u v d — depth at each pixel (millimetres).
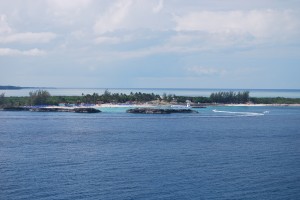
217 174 85375
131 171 87625
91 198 69500
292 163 97000
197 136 147750
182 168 90875
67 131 160625
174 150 115062
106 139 138375
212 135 151125
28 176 82750
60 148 117938
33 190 73438
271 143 130750
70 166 92250
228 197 70562
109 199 69062
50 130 163625
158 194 71750
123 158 102250
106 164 94625
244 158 103125
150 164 94938
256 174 85625
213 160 100188
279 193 72938
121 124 189375
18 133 153500
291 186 77062
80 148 118062
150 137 144125
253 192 73250
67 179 80688
